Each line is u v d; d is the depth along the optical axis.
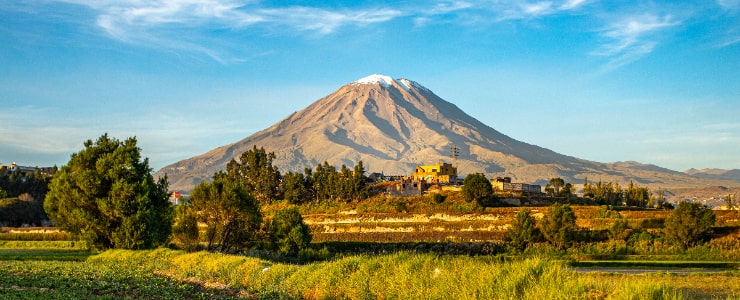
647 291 28.28
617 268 84.88
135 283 49.62
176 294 44.59
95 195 86.94
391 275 38.66
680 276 66.19
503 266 34.56
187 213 97.69
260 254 95.81
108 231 85.50
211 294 45.34
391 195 187.38
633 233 118.00
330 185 182.62
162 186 92.38
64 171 90.00
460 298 32.31
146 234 84.69
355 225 143.38
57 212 89.25
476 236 128.88
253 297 44.44
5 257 79.31
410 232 136.62
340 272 42.38
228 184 97.44
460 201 157.88
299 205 177.88
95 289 46.38
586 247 110.56
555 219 113.50
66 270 57.09
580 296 29.22
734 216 132.25
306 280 43.78
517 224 116.81
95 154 89.94
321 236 140.12
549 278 31.55
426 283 35.75
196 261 62.09
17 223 168.88
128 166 88.19
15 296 39.84
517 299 30.31
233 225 98.38
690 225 108.81
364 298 37.03
